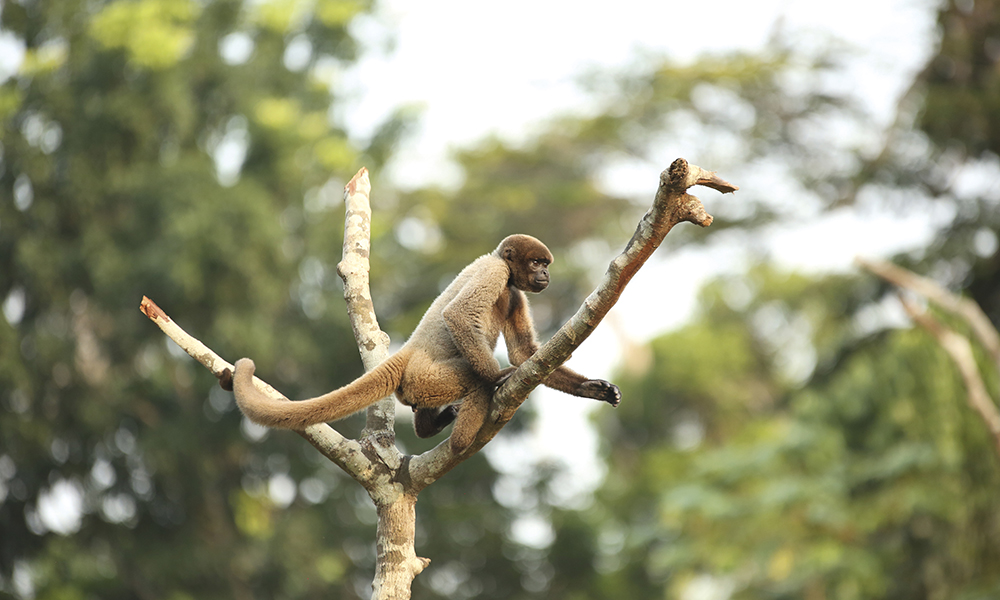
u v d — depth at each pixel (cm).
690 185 935
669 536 3700
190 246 3591
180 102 3709
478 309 1166
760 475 3288
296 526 3922
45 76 3678
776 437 3625
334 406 1090
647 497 5344
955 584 2544
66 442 3731
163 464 3672
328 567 3994
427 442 4006
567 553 4312
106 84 3709
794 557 3036
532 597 4312
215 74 4000
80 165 3688
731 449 3547
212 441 3847
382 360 1176
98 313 3981
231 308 3750
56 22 3725
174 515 3872
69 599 3500
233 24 4162
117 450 3828
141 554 3694
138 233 3738
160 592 3722
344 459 1099
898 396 2914
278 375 4206
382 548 1103
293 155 4047
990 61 3644
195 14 3972
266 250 3762
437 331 1204
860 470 2998
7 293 3778
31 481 3634
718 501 3173
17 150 3600
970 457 2353
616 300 988
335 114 4662
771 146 4603
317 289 4253
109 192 3744
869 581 2886
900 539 2995
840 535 3036
